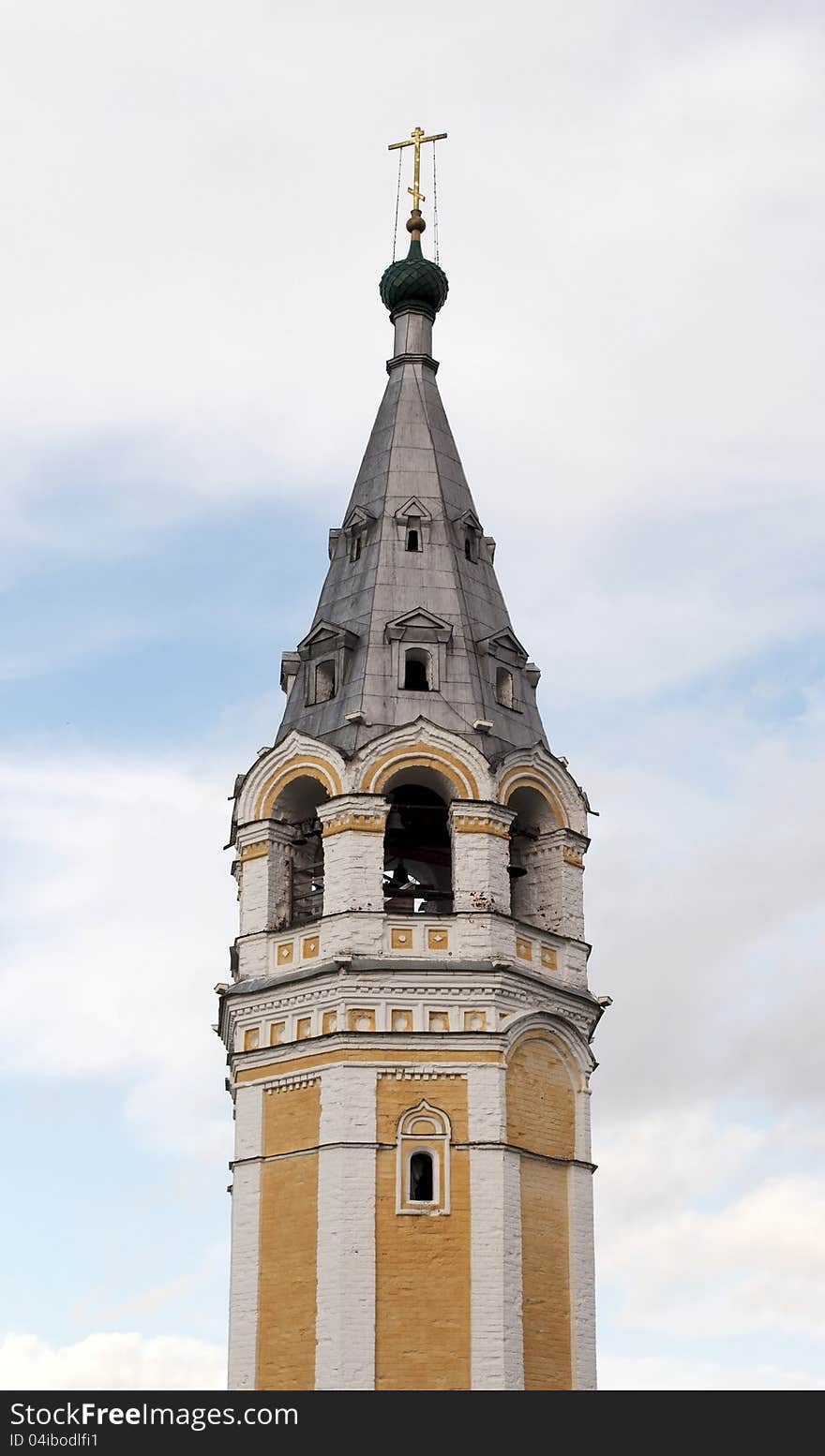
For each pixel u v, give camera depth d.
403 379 71.19
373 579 66.12
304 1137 59.25
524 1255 58.09
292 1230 58.47
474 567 67.88
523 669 66.81
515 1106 59.47
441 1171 58.12
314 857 64.56
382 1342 56.28
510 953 60.94
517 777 63.59
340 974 59.69
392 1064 59.00
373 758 62.16
